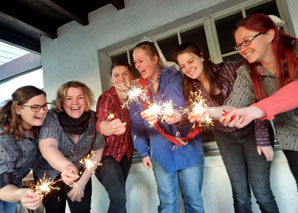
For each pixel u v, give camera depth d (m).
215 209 1.59
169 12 1.86
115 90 1.39
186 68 1.09
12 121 0.97
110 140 1.32
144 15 1.97
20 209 1.72
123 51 2.23
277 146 1.44
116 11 2.11
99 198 2.05
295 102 0.67
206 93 1.13
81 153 1.28
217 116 0.89
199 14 1.80
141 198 1.85
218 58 1.80
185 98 1.17
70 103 1.20
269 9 1.67
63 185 1.31
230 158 1.17
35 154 1.11
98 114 1.27
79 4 2.15
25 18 2.10
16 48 2.83
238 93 0.98
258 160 1.10
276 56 0.77
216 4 1.69
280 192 1.43
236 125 0.69
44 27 2.30
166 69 1.24
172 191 1.20
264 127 1.05
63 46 2.43
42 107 1.01
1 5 1.88
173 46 2.01
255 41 0.78
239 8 1.73
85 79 2.27
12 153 0.96
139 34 2.01
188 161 1.15
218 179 1.59
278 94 0.69
